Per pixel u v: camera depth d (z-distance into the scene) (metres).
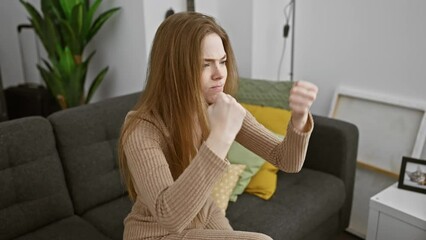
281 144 1.10
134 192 1.13
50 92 2.57
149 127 0.99
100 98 2.58
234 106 0.82
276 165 1.14
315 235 1.75
